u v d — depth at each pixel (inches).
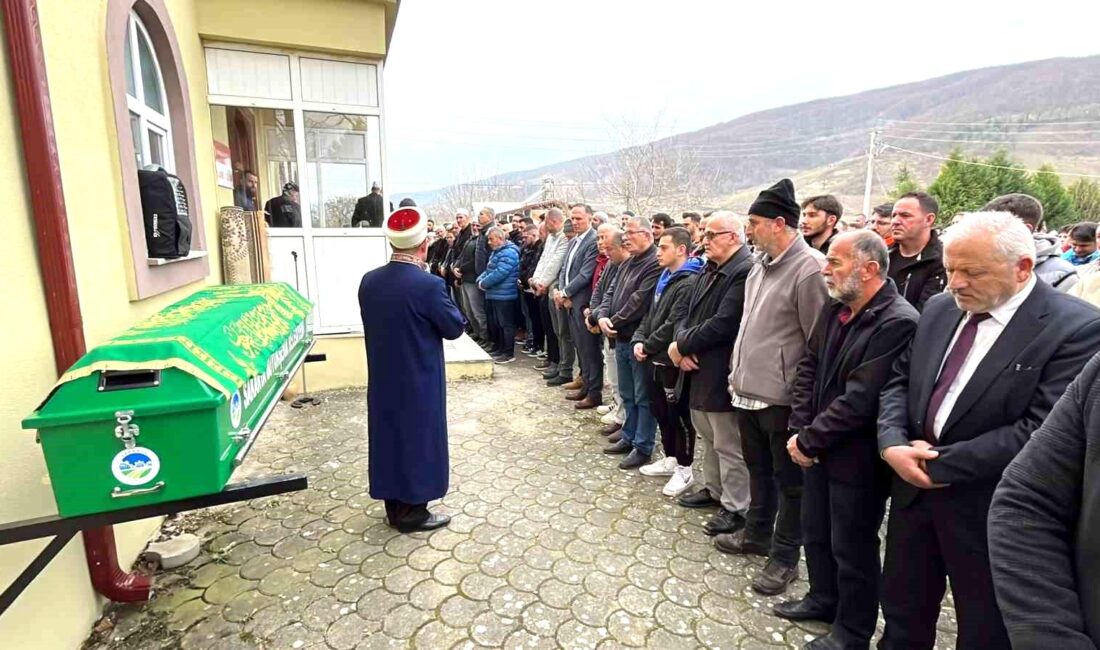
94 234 88.9
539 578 95.2
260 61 185.9
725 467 110.0
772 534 102.1
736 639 81.2
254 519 114.7
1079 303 53.9
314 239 205.2
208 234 169.8
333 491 127.7
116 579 84.3
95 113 90.9
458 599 89.4
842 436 72.6
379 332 104.3
